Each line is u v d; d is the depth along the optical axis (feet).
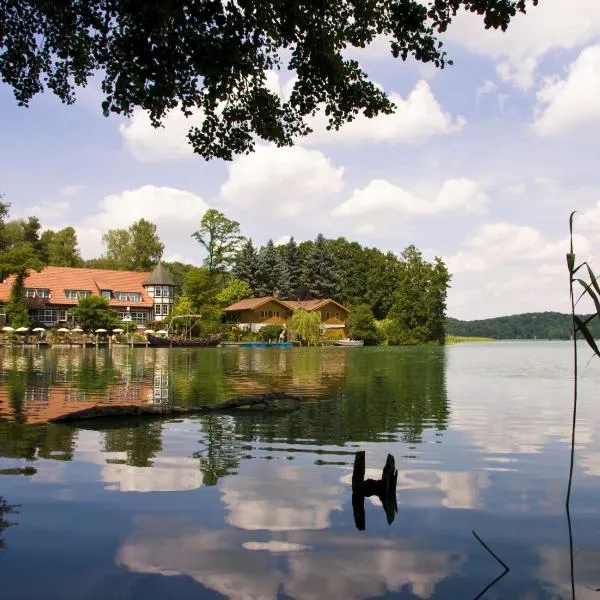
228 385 67.56
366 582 14.21
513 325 555.69
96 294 274.57
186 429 36.35
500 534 17.66
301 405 49.29
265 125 34.53
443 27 26.76
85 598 13.25
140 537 17.10
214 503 20.47
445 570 14.98
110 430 35.78
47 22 31.89
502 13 24.36
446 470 25.89
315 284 317.63
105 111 30.73
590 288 19.43
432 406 48.96
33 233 342.03
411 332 278.46
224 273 312.50
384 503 20.70
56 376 78.02
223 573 14.65
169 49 28.48
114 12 29.12
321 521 18.66
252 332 263.49
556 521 18.88
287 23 29.22
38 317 256.73
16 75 32.96
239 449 30.09
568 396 57.88
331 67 31.14
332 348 230.07
